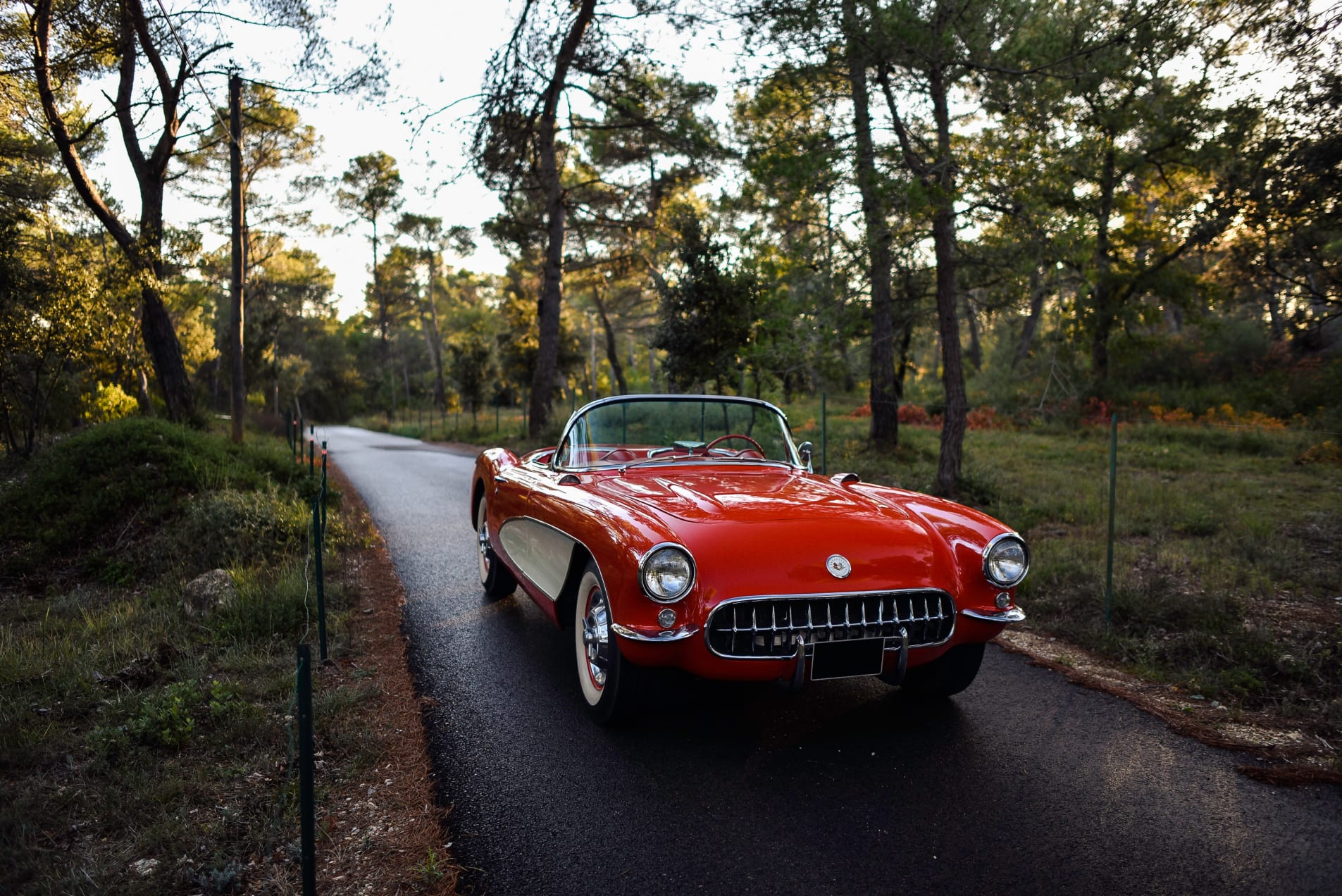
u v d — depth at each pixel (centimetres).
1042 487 938
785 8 764
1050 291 831
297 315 5619
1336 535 678
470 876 225
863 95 867
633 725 332
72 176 1188
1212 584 521
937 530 327
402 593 559
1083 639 450
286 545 630
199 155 2188
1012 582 314
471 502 604
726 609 279
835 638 287
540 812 261
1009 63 790
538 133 1450
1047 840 242
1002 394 2166
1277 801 267
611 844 242
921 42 749
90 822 254
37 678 375
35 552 639
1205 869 226
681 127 1579
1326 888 217
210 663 401
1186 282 1998
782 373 952
